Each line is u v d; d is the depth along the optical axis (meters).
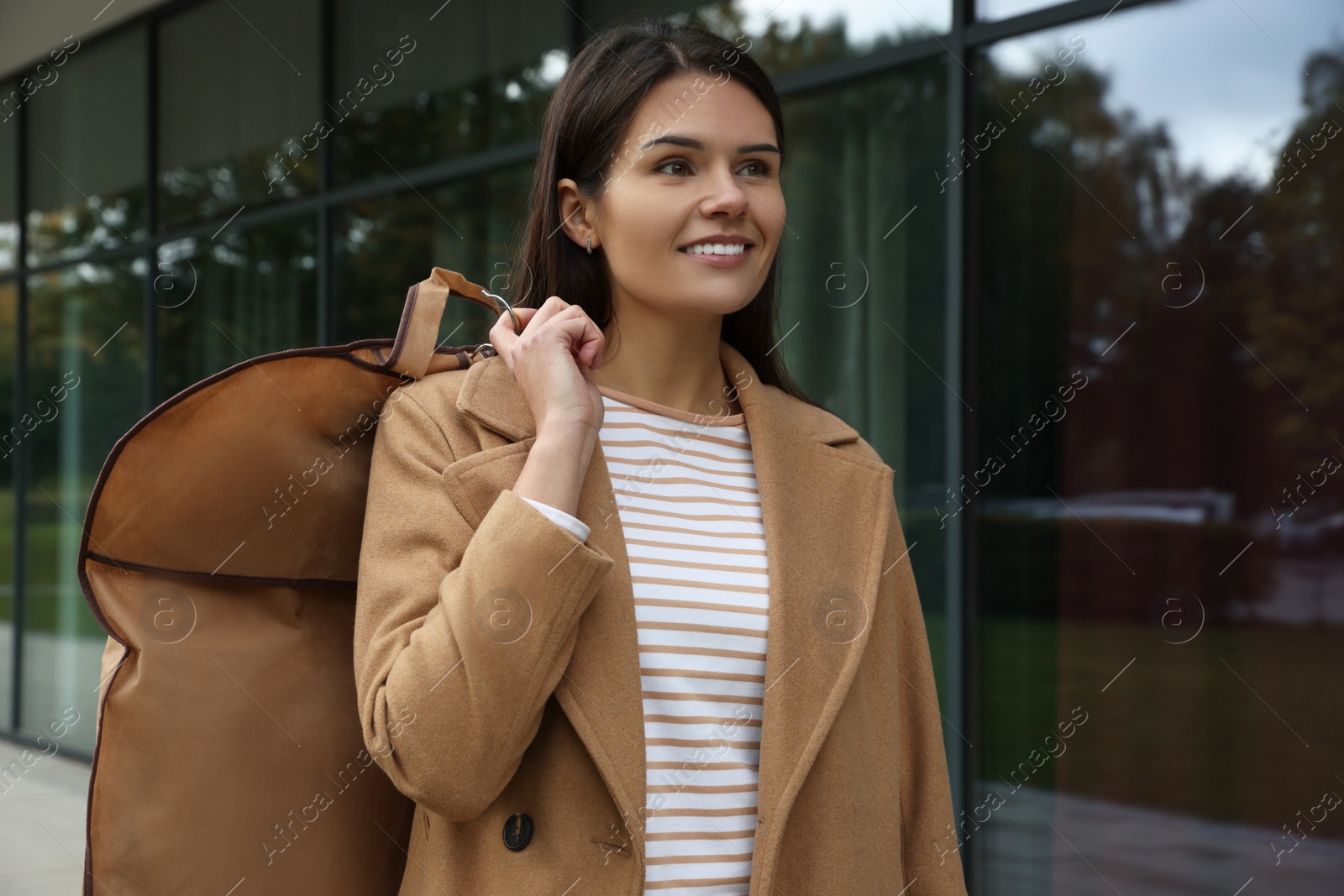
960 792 3.33
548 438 1.13
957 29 3.38
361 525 1.25
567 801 1.11
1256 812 2.88
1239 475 2.93
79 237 6.65
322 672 1.23
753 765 1.20
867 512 1.41
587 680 1.11
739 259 1.26
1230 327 2.94
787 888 1.19
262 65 5.70
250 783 1.17
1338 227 2.79
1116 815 3.10
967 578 3.35
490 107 4.76
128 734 1.13
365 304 5.20
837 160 3.69
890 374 3.53
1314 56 2.82
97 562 1.13
